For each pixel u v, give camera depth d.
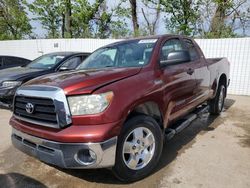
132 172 3.17
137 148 3.19
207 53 9.90
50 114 2.92
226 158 3.85
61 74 3.62
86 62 4.56
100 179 3.33
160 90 3.46
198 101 4.81
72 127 2.79
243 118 6.12
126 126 3.02
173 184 3.16
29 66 7.89
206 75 5.05
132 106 3.02
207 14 17.06
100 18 23.14
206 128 5.36
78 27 23.80
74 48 13.53
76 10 22.31
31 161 3.89
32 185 3.24
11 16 28.48
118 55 4.14
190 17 18.00
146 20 20.23
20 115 3.35
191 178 3.28
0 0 27.91
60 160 2.82
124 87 3.02
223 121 5.88
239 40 9.23
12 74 6.74
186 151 4.14
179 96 3.99
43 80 3.37
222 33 15.77
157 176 3.36
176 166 3.62
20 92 3.28
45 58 8.13
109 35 23.70
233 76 9.52
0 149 4.36
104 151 2.75
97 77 3.07
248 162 3.71
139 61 3.74
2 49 16.34
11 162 3.88
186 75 4.16
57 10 24.20
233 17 16.20
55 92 2.86
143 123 3.22
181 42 4.57
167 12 19.02
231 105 7.59
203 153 4.05
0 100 6.56
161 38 4.07
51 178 3.39
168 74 3.72
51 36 26.98
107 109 2.80
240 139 4.68
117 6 23.00
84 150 2.77
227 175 3.34
